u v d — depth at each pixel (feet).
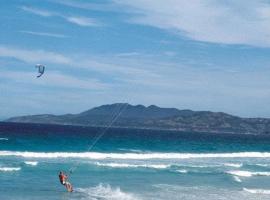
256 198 94.58
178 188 102.58
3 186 96.32
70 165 133.39
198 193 97.55
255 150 287.07
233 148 298.15
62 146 228.63
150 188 101.14
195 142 361.71
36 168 124.67
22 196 87.45
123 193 94.22
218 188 105.09
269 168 154.10
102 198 88.69
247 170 144.77
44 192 92.12
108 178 113.29
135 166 136.87
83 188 98.27
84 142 274.36
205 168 142.20
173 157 182.50
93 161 147.95
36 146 219.41
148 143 304.71
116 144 273.33
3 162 134.92
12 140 253.65
